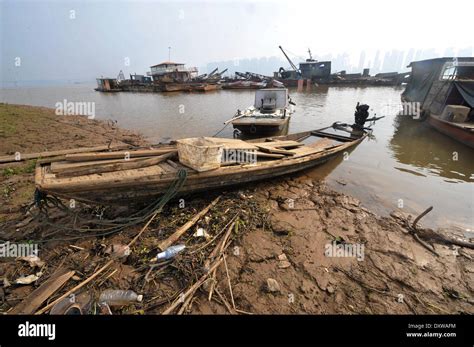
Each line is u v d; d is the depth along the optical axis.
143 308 3.38
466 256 4.62
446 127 12.16
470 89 12.34
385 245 4.88
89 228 4.91
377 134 13.87
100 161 5.21
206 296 3.62
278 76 49.53
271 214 5.79
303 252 4.61
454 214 6.16
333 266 4.30
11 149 10.31
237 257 4.38
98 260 4.12
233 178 6.04
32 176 7.37
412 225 5.51
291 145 9.16
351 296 3.74
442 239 5.05
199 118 18.88
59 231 4.84
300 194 6.90
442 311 3.54
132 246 4.46
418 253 4.69
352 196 7.02
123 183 4.61
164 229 4.89
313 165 8.52
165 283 3.77
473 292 3.87
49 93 53.34
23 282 3.67
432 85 15.47
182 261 4.09
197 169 5.17
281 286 3.86
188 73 50.38
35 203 4.40
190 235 4.77
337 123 14.62
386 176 8.36
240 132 13.28
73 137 12.77
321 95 33.34
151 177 4.82
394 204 6.63
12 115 17.47
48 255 4.26
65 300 3.37
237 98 32.59
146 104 28.58
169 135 14.09
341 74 50.81
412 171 8.76
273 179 7.61
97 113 22.69
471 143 10.53
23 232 4.85
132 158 5.57
